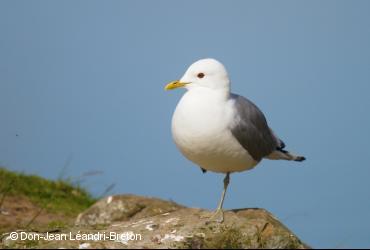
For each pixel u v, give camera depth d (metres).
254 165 13.12
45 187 21.75
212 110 11.98
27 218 18.47
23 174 22.05
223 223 12.13
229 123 12.00
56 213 19.72
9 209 18.95
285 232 12.02
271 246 11.77
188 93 12.41
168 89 12.51
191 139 12.04
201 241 11.56
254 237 11.77
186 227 11.98
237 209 13.46
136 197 16.78
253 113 12.69
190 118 11.98
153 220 12.69
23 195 20.50
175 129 12.27
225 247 11.58
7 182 20.81
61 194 21.66
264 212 13.29
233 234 11.77
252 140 12.42
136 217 16.11
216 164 12.53
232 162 12.45
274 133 13.80
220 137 11.95
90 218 16.41
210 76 12.25
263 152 13.01
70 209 20.45
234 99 12.60
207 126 11.89
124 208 16.33
